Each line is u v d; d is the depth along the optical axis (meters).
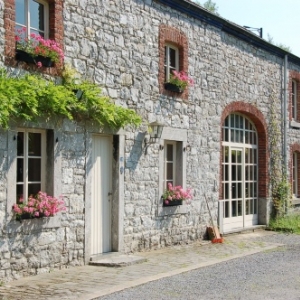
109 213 9.66
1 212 7.50
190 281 7.69
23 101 7.51
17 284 7.36
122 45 9.87
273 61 15.49
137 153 10.13
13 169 7.69
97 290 7.00
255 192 14.93
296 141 16.84
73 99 8.39
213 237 12.06
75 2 8.90
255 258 9.86
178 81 11.14
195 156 11.87
